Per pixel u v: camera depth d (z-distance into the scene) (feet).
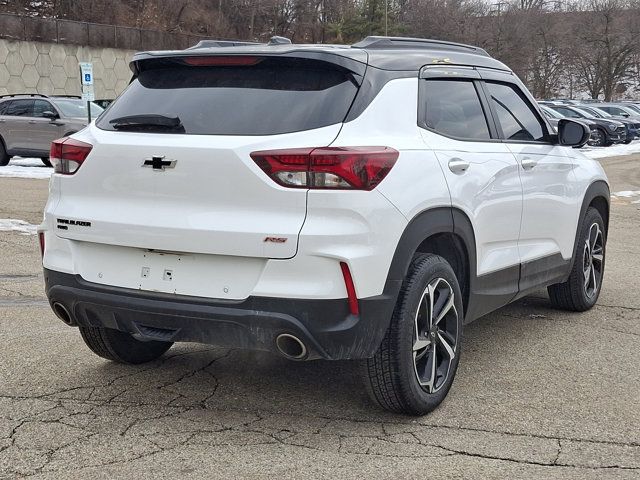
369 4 177.47
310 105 12.91
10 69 112.78
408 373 13.32
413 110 14.14
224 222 12.46
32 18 115.14
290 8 181.16
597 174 21.12
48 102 62.85
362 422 13.75
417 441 12.97
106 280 13.60
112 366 16.58
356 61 13.44
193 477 11.65
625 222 40.57
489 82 17.16
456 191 14.30
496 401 14.78
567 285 20.81
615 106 129.29
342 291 12.21
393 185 12.79
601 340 18.85
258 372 16.33
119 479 11.58
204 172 12.61
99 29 123.54
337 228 12.14
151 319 13.15
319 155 12.14
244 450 12.59
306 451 12.57
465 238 14.74
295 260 12.11
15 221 35.99
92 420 13.74
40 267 26.94
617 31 209.77
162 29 151.94
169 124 13.17
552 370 16.61
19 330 19.16
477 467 12.05
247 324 12.37
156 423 13.64
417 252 14.14
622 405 14.66
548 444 12.90
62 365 16.60
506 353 17.78
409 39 15.92
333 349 12.32
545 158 18.34
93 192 13.69
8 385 15.37
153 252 13.16
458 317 14.62
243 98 13.28
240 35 172.45
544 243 18.51
